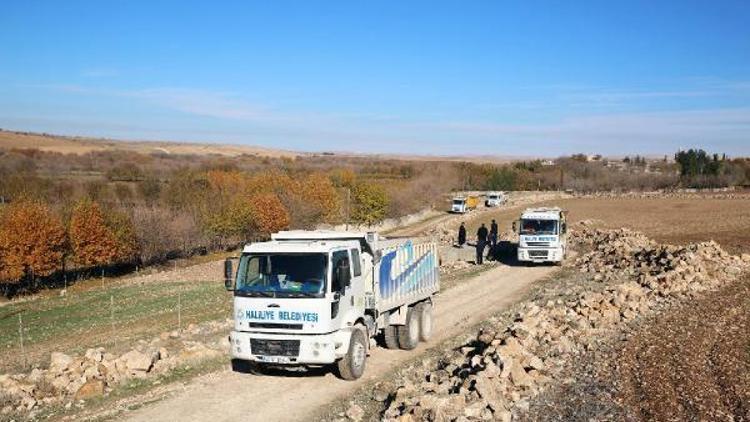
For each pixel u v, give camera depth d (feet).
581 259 125.70
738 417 40.32
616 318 69.72
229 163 440.86
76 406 43.06
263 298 46.57
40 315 116.37
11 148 497.87
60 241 156.04
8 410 42.19
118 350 62.80
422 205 318.86
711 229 200.34
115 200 215.92
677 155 430.20
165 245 187.73
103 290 144.05
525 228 120.26
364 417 41.11
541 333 59.72
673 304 78.89
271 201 204.13
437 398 40.27
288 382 48.44
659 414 40.75
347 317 48.29
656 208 277.64
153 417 41.14
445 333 66.69
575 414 40.93
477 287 98.07
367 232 52.80
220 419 40.86
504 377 45.80
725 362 52.75
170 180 254.27
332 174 299.58
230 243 209.97
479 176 431.43
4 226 147.02
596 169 453.17
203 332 70.54
